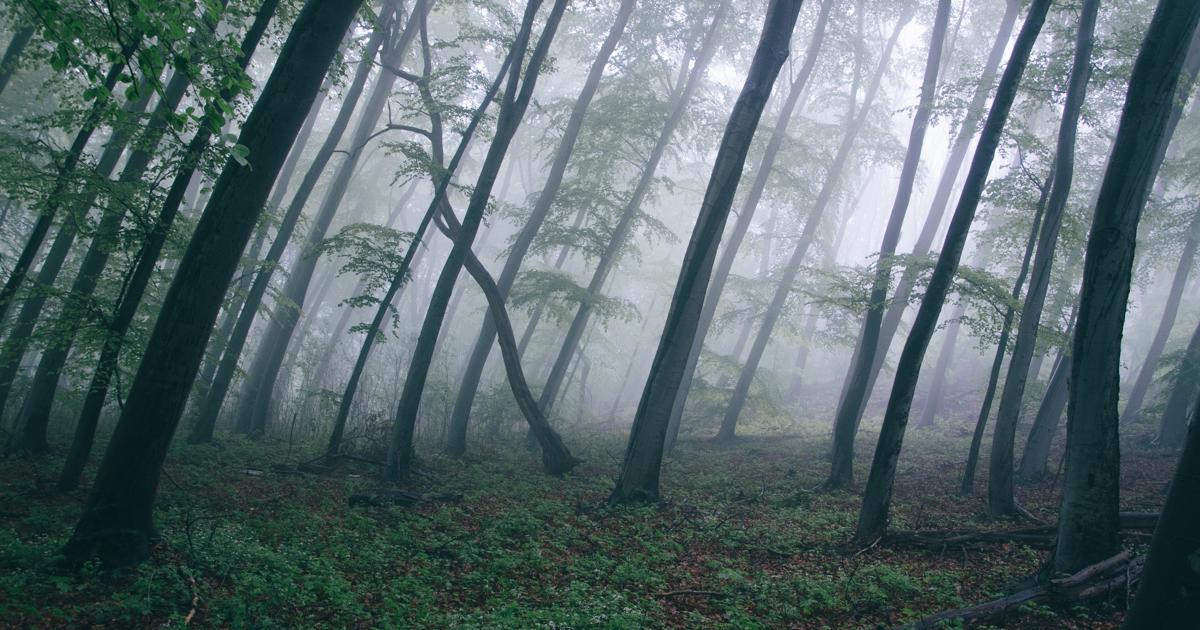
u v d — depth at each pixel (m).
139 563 6.95
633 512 11.98
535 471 16.42
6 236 20.70
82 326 9.45
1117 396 7.80
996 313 13.76
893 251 18.33
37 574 6.42
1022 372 12.12
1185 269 22.38
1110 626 6.77
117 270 11.80
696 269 12.81
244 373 16.59
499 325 16.88
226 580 7.04
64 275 15.34
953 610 7.04
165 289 13.29
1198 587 4.34
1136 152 7.53
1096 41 13.51
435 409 22.00
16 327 12.46
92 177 8.70
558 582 8.12
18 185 8.98
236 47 7.24
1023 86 14.72
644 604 7.39
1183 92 15.06
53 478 10.66
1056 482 15.24
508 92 14.71
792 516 12.27
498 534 9.83
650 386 12.90
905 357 10.11
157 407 7.06
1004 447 12.06
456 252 14.34
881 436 10.20
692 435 26.58
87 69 5.25
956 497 13.96
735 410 24.61
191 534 8.12
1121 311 7.70
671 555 9.40
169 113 5.55
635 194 21.66
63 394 12.15
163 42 5.33
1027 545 9.55
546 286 20.20
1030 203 14.55
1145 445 18.97
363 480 13.51
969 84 16.12
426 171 14.98
